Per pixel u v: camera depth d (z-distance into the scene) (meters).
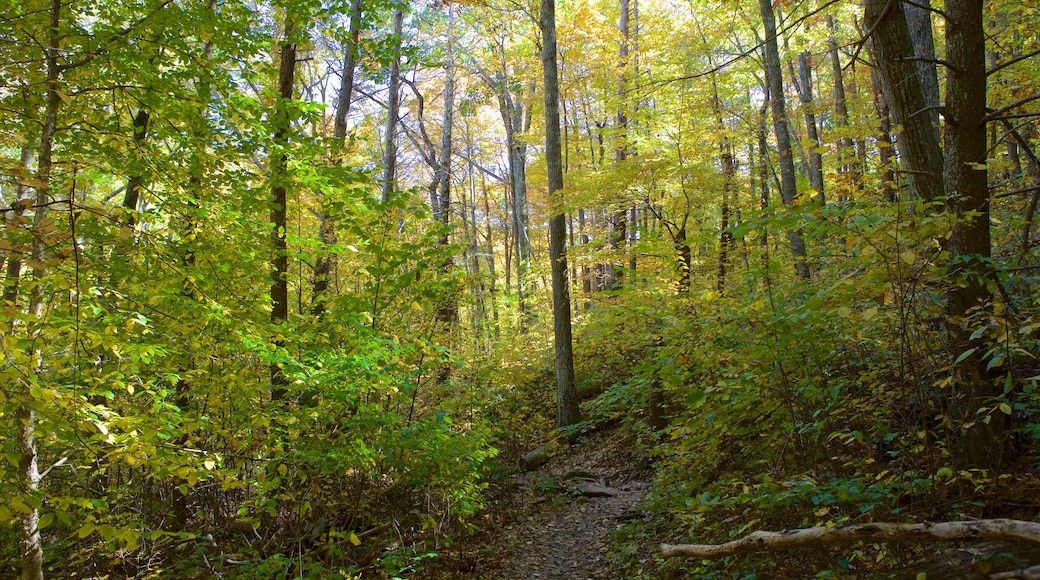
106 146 4.45
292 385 5.00
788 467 4.33
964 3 3.65
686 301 5.52
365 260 6.65
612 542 6.27
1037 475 3.22
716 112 12.11
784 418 4.38
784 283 5.13
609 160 17.36
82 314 3.23
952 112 3.77
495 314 16.58
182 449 3.39
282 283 7.02
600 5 19.95
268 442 5.03
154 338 4.34
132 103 4.55
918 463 3.42
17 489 3.19
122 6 5.38
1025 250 4.16
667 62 14.77
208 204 4.88
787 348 4.12
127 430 3.18
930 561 2.86
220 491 6.18
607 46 17.12
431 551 5.82
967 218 3.17
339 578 5.10
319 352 5.40
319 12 6.52
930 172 4.41
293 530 5.87
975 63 3.67
